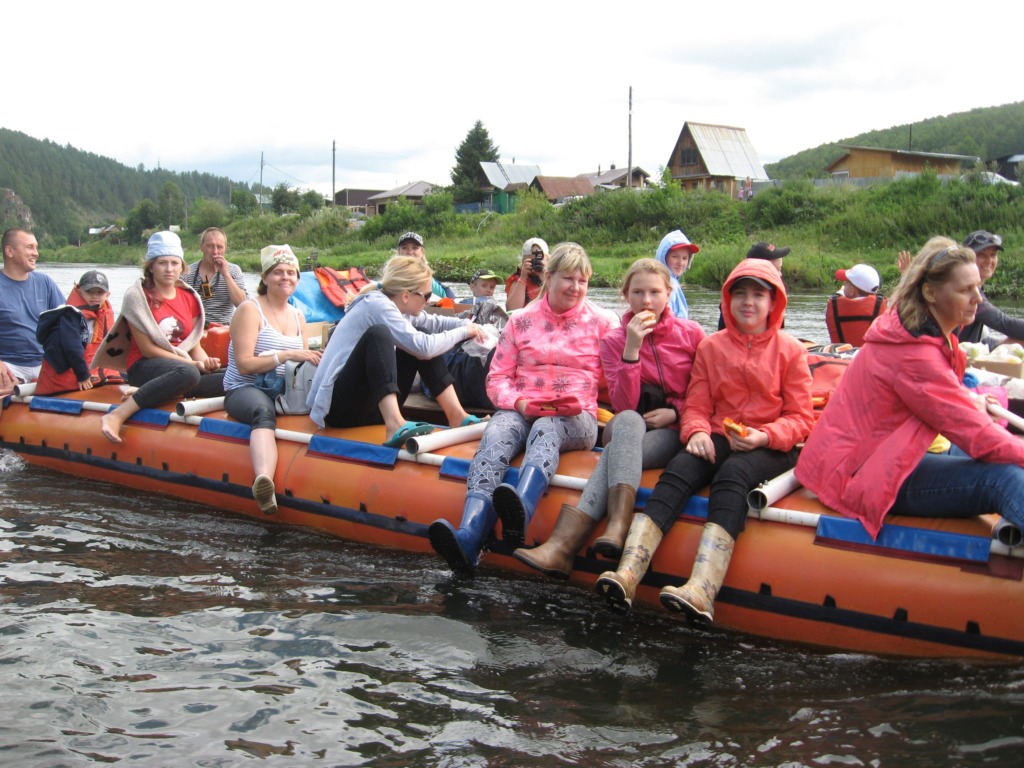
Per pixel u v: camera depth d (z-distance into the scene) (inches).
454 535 154.1
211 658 137.1
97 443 232.7
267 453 199.0
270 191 3841.0
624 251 1412.4
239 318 208.7
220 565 175.8
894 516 137.1
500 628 147.9
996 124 4864.7
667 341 166.1
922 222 1174.3
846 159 1927.9
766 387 151.5
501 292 795.4
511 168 2709.2
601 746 114.2
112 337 234.1
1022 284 828.0
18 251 278.2
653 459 158.4
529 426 172.6
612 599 139.5
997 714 118.9
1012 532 124.7
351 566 175.6
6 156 7780.5
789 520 141.9
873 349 135.9
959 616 127.5
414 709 123.3
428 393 201.9
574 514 153.1
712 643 143.3
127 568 173.5
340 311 305.7
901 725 117.4
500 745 114.5
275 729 118.0
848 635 136.4
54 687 127.6
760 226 1407.5
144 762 110.6
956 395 126.9
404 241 313.4
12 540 188.5
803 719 119.7
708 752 112.5
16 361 277.7
